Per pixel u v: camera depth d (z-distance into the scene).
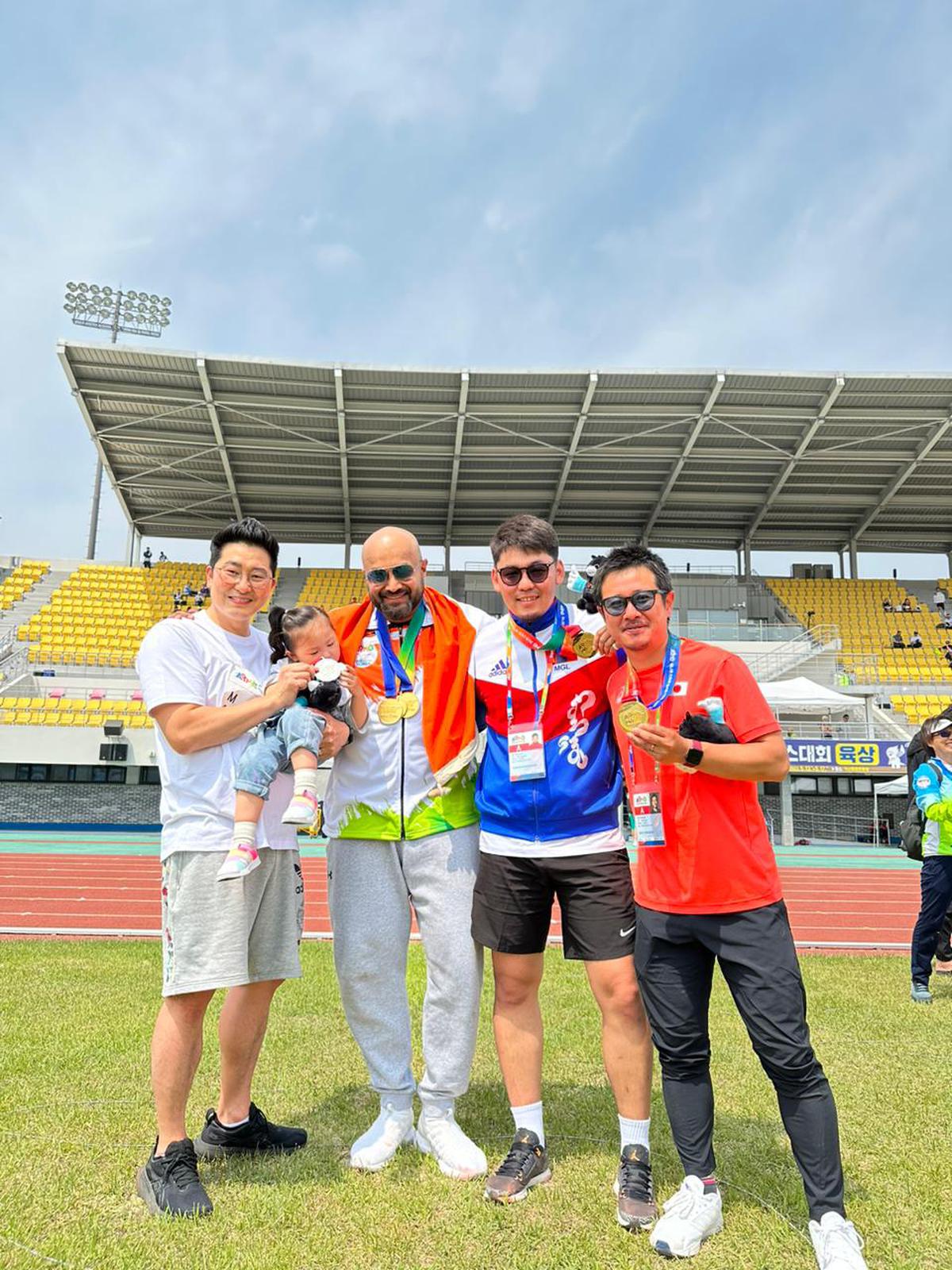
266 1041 4.34
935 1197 2.76
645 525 31.78
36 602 29.64
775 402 25.06
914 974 5.49
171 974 2.82
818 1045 4.39
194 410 25.17
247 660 3.28
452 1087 3.09
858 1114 3.44
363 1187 2.83
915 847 5.53
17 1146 3.02
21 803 21.72
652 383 24.28
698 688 2.77
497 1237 2.50
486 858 3.13
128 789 22.02
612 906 3.00
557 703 3.10
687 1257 2.39
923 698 25.03
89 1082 3.64
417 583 3.27
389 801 3.22
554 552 3.13
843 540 33.22
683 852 2.66
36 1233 2.44
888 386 24.23
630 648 2.84
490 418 25.81
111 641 27.44
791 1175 2.93
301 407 25.06
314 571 33.03
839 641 25.94
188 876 2.89
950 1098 3.62
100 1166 2.90
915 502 30.33
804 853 18.91
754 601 31.34
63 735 21.47
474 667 3.28
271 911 3.11
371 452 27.23
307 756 3.00
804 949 7.64
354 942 3.20
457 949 3.14
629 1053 2.90
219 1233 2.49
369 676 3.34
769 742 2.62
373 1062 3.17
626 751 2.89
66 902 9.80
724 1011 5.07
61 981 5.50
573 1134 3.31
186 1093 2.83
